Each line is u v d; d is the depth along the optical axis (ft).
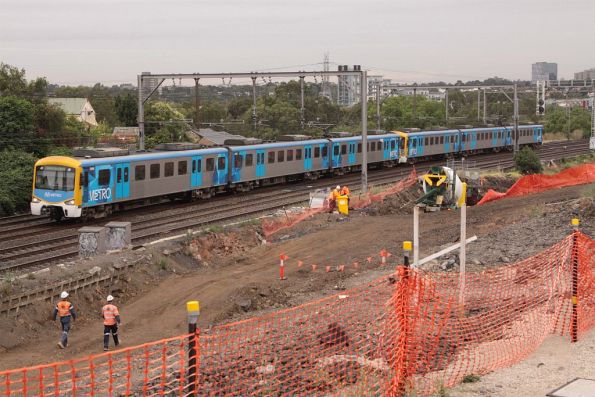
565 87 315.37
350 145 187.32
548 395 36.29
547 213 107.86
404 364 36.73
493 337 47.50
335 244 98.12
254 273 83.97
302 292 76.02
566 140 343.46
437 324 47.47
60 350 59.36
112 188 119.03
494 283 61.26
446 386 38.22
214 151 144.05
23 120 163.32
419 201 102.58
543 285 58.49
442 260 83.51
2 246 92.43
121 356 56.13
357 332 49.32
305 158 172.55
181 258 88.12
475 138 238.68
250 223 106.22
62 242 96.68
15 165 140.15
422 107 385.29
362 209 127.03
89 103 338.75
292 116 279.49
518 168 187.52
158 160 129.49
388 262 87.40
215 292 75.66
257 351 46.70
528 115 444.14
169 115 254.06
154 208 131.23
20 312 63.41
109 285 74.49
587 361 41.83
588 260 53.21
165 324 66.44
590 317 50.34
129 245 88.74
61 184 111.96
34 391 47.34
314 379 39.75
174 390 41.98
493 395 36.91
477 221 111.24
